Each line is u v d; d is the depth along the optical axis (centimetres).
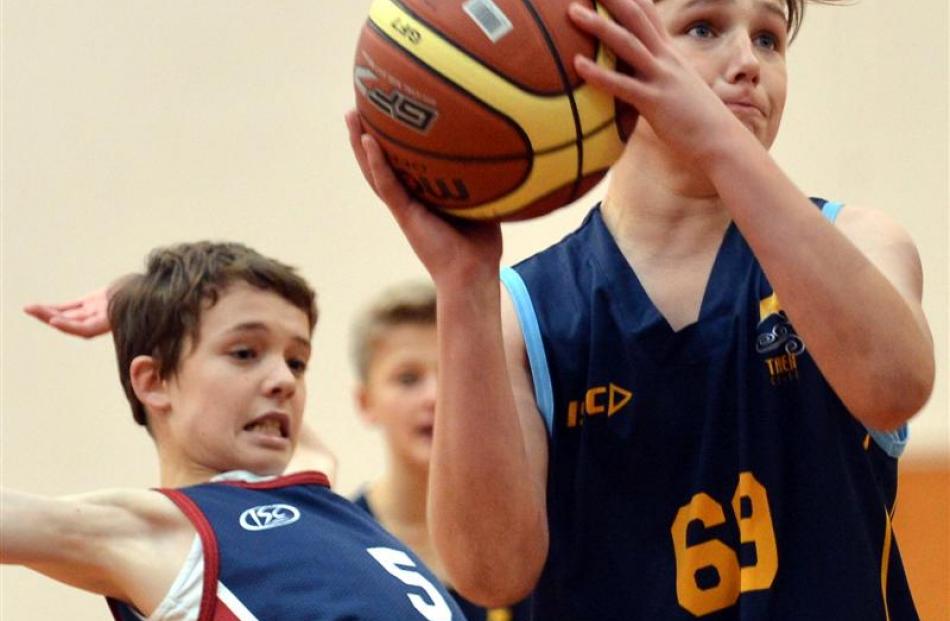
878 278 420
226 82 1090
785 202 417
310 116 1086
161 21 1097
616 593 489
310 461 677
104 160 1080
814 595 475
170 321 593
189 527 538
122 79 1090
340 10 1094
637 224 510
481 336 439
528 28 405
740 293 491
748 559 477
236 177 1081
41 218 1076
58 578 518
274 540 543
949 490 1035
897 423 433
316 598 530
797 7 567
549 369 493
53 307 670
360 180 1080
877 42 1104
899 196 1088
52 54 1092
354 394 865
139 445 1048
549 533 495
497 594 462
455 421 442
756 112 475
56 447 1053
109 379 1055
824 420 479
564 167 414
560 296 506
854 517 481
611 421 489
